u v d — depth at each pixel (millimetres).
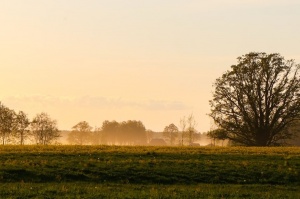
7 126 119938
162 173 36125
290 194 30938
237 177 36406
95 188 30391
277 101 91438
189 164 39594
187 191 30422
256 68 93500
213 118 94312
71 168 36125
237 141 93188
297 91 91812
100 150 48781
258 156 45531
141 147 57406
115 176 34906
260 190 32469
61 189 29438
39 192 28312
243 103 92938
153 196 28125
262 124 92375
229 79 94125
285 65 92812
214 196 29172
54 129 136375
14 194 27609
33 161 38719
